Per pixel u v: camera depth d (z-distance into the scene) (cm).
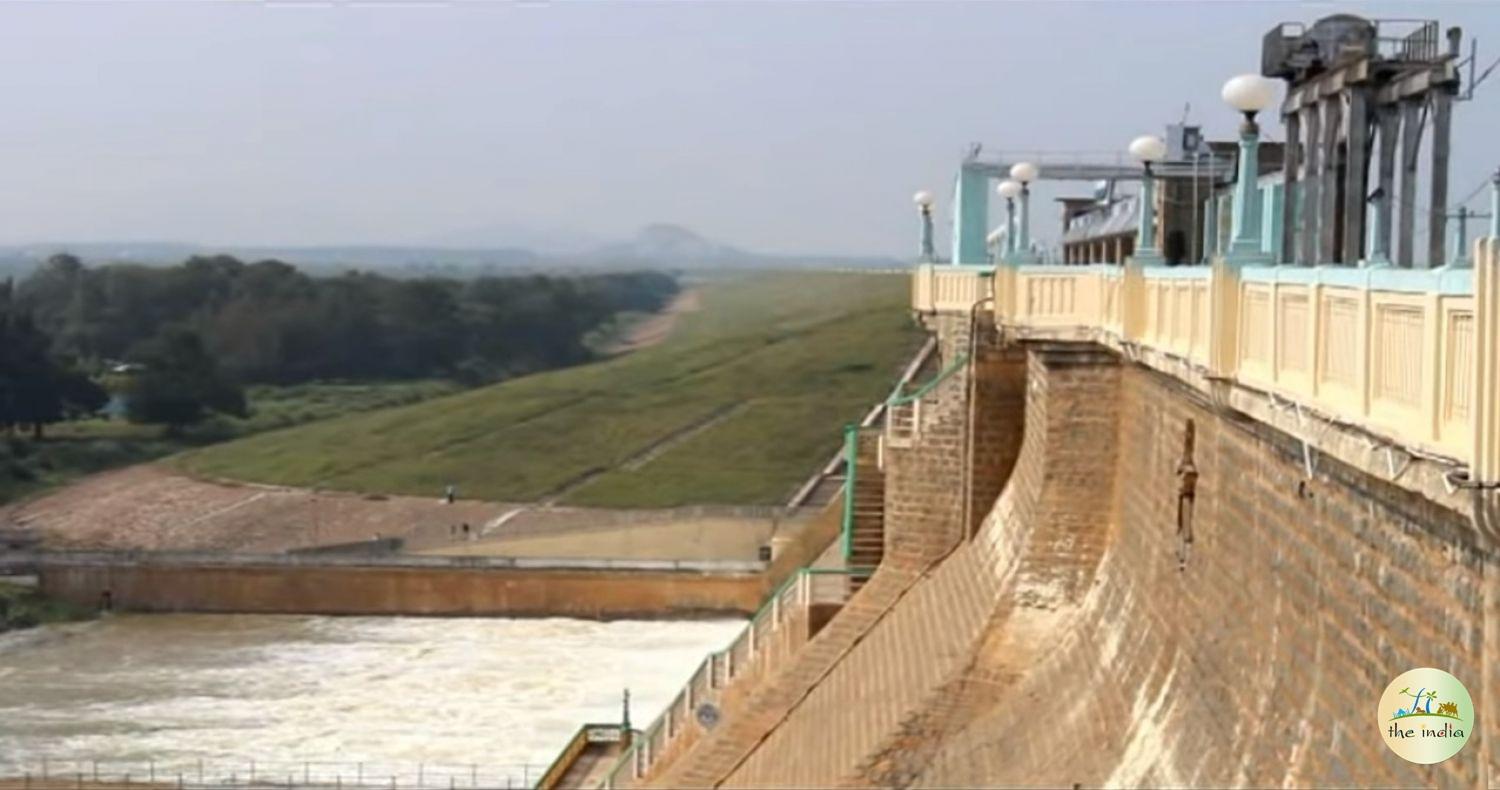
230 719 8125
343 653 9519
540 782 6272
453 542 12925
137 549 12731
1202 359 2342
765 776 4303
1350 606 1762
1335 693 1811
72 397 17738
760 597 9838
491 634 10000
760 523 12875
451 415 17938
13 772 7156
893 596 4881
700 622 10331
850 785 3803
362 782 6881
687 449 16262
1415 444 1370
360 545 12781
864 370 18800
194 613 10700
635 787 5234
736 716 4809
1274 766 2002
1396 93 2909
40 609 10481
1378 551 1664
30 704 8462
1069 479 3822
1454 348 1305
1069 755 3045
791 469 15450
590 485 15262
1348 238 2995
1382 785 1633
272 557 10988
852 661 4591
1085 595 3788
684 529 12756
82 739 7788
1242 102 2145
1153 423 3172
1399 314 1437
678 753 5247
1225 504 2436
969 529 4788
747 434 16600
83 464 16525
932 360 7825
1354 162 2969
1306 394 1748
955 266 6431
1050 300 3866
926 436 4891
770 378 18662
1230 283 2144
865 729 3997
